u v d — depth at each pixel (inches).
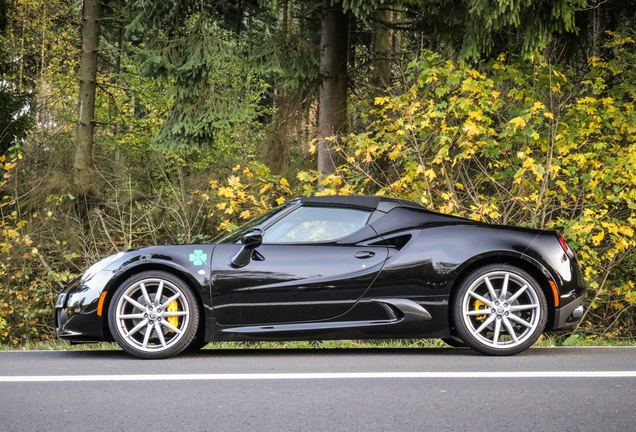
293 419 125.4
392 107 338.6
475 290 205.2
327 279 197.6
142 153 617.9
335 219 207.8
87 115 611.2
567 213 342.3
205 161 598.9
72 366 184.1
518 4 326.0
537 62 346.6
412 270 199.9
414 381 159.6
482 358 195.9
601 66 349.7
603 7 426.3
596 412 129.7
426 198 319.0
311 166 502.0
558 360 191.8
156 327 197.3
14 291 403.2
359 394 145.8
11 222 472.7
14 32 930.7
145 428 119.9
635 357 198.2
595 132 334.3
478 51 359.3
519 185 325.4
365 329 197.9
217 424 122.3
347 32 472.7
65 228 475.2
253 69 460.8
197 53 462.0
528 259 201.6
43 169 557.6
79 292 199.0
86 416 128.3
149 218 471.5
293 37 462.9
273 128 490.6
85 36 614.9
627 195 306.2
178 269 196.4
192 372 172.9
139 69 476.7
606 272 336.5
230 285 196.2
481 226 207.6
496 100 331.3
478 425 121.0
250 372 172.2
